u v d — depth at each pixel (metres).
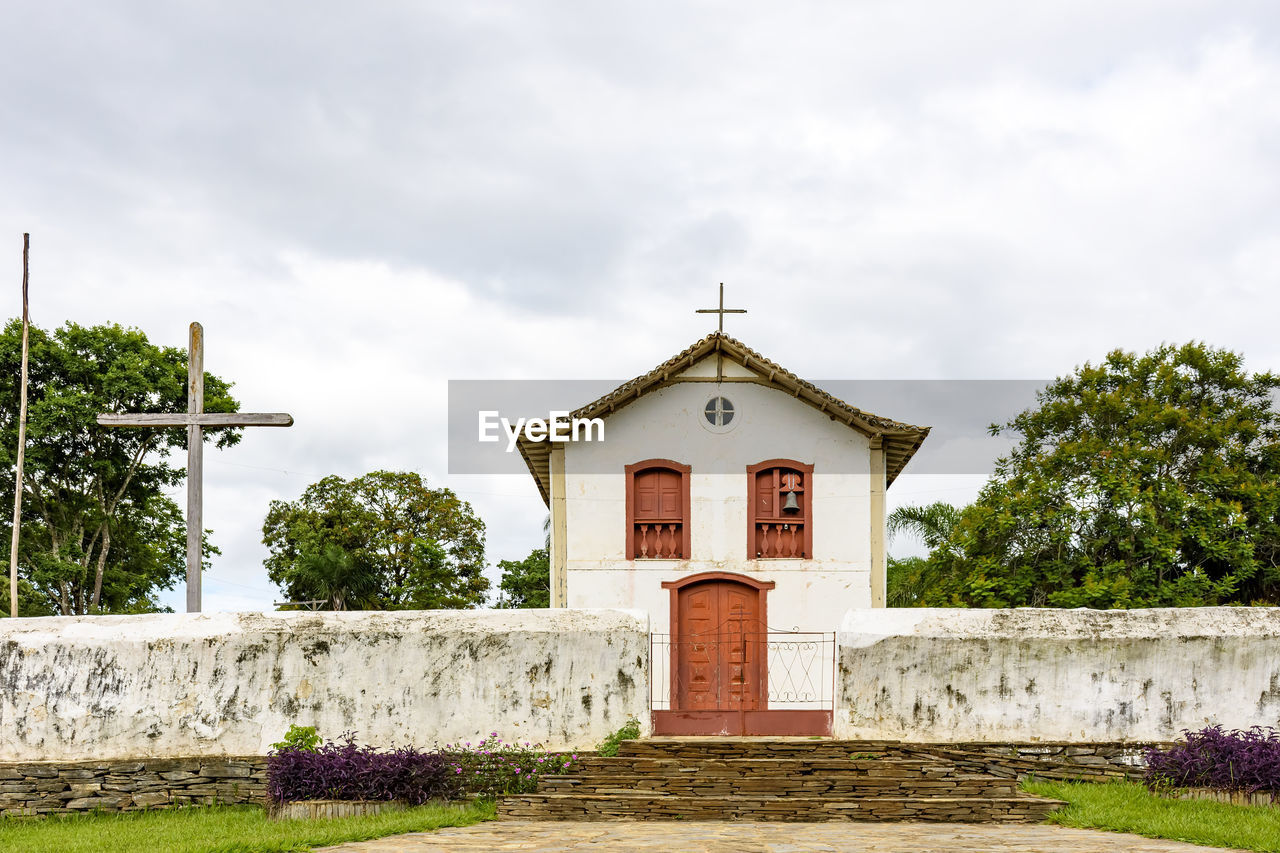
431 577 48.16
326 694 14.93
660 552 20.36
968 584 27.33
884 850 10.66
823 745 14.30
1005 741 14.55
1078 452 28.69
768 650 19.81
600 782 13.56
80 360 37.41
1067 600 25.91
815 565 20.11
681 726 15.30
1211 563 27.88
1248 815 12.05
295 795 13.19
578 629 15.01
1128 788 13.65
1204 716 14.46
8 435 35.78
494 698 14.91
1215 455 29.69
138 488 39.94
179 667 14.98
